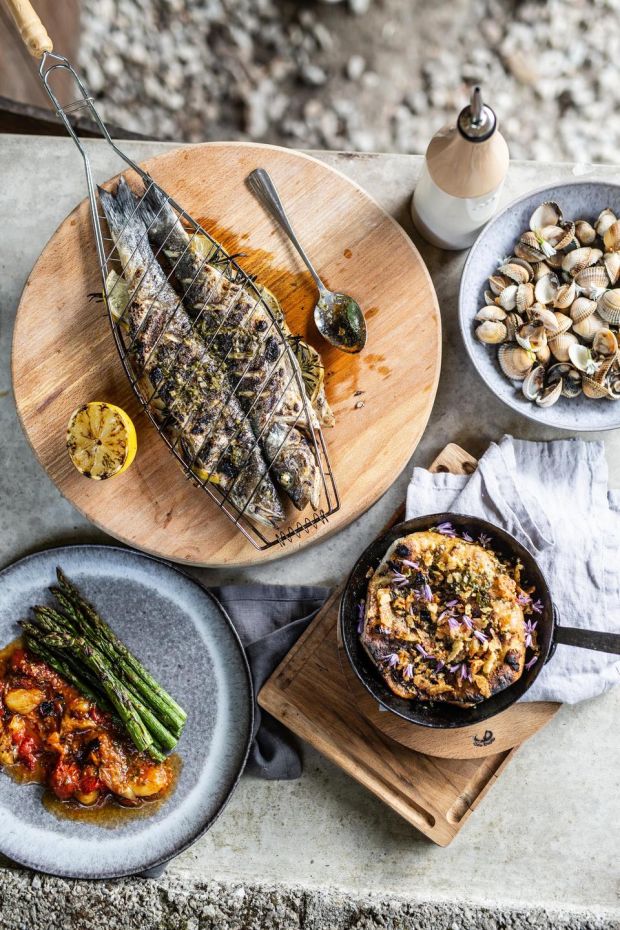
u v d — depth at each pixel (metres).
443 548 0.97
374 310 1.04
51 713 1.06
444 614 0.96
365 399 1.03
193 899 1.04
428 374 1.03
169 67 1.64
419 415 1.03
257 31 1.65
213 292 1.01
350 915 1.04
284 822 1.07
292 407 1.00
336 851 1.07
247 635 1.07
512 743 1.01
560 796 1.07
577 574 1.03
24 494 1.10
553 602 1.02
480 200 0.98
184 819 1.05
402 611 0.96
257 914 1.04
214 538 1.03
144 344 1.00
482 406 1.09
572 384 1.04
